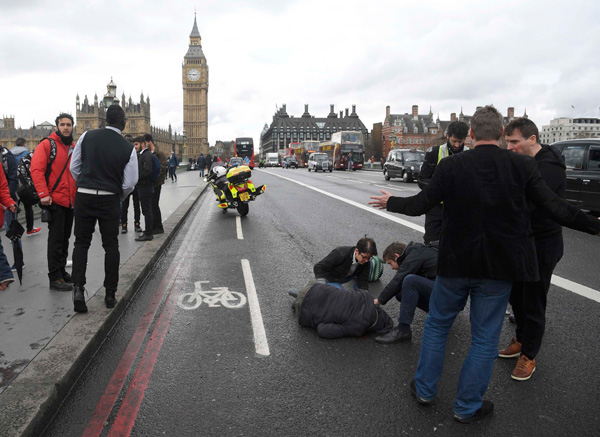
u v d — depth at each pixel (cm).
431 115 13350
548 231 331
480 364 280
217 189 1205
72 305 458
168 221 1014
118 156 445
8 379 310
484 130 279
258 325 443
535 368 357
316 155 4291
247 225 1047
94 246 738
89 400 313
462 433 277
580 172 1025
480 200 272
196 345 399
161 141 16450
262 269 654
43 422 279
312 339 410
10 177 746
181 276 619
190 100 17862
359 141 4734
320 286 432
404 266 409
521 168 271
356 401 311
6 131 16238
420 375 304
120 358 376
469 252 275
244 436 272
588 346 393
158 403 308
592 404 308
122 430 279
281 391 323
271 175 3294
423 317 464
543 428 283
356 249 487
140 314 475
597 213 1054
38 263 636
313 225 1027
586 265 654
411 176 2492
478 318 283
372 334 421
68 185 509
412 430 280
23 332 390
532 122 370
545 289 334
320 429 279
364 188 1981
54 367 324
